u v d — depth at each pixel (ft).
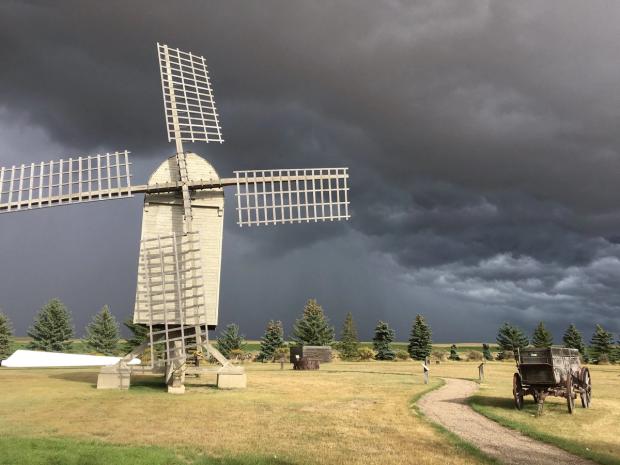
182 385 88.63
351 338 322.96
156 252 97.25
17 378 110.52
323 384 104.53
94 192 101.40
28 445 43.91
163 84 109.81
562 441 49.42
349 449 45.29
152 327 98.43
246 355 297.12
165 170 102.47
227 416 62.39
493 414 64.80
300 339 320.29
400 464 40.42
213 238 101.40
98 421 58.03
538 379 67.92
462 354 308.81
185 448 45.21
